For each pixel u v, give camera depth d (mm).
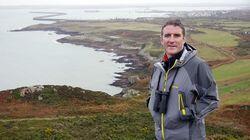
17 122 30203
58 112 37938
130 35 193125
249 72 80812
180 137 7539
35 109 39531
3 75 107438
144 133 24750
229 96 57969
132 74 104125
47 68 119562
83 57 144500
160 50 139375
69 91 45250
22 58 142875
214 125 33094
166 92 7629
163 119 7660
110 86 91438
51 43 193875
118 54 150375
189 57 7586
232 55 113375
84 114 37750
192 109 7512
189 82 7512
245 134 31438
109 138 23188
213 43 142500
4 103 41781
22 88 44969
